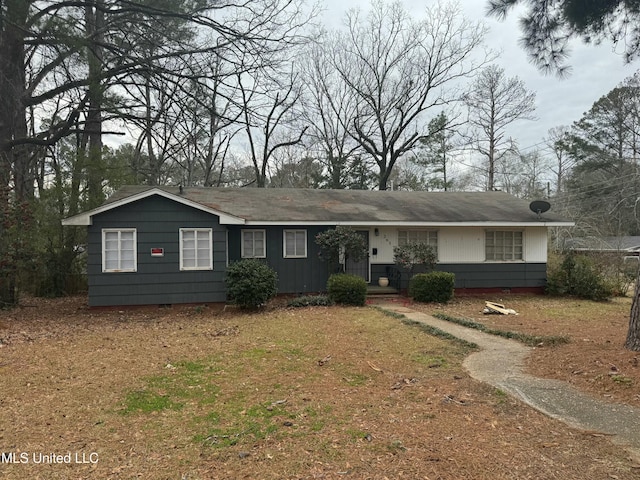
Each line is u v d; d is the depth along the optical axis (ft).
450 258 49.57
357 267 48.78
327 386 17.75
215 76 46.03
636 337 19.54
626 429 12.93
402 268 47.70
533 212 50.96
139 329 31.32
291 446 12.36
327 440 12.69
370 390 17.20
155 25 44.55
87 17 45.24
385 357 22.25
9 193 41.81
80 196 50.70
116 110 46.39
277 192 54.08
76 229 50.19
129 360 22.24
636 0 21.65
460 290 49.55
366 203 51.93
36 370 20.45
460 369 19.95
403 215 47.42
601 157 103.86
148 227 39.01
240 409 15.34
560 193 114.42
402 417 14.33
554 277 49.83
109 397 16.74
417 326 29.86
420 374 19.27
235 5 43.57
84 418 14.73
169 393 17.16
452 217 47.60
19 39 41.63
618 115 100.22
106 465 11.53
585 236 83.56
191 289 40.01
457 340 25.71
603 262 61.67
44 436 13.35
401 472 10.80
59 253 49.90
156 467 11.37
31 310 40.88
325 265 45.91
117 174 53.26
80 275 52.85
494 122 112.47
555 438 12.52
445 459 11.39
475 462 11.18
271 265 44.75
